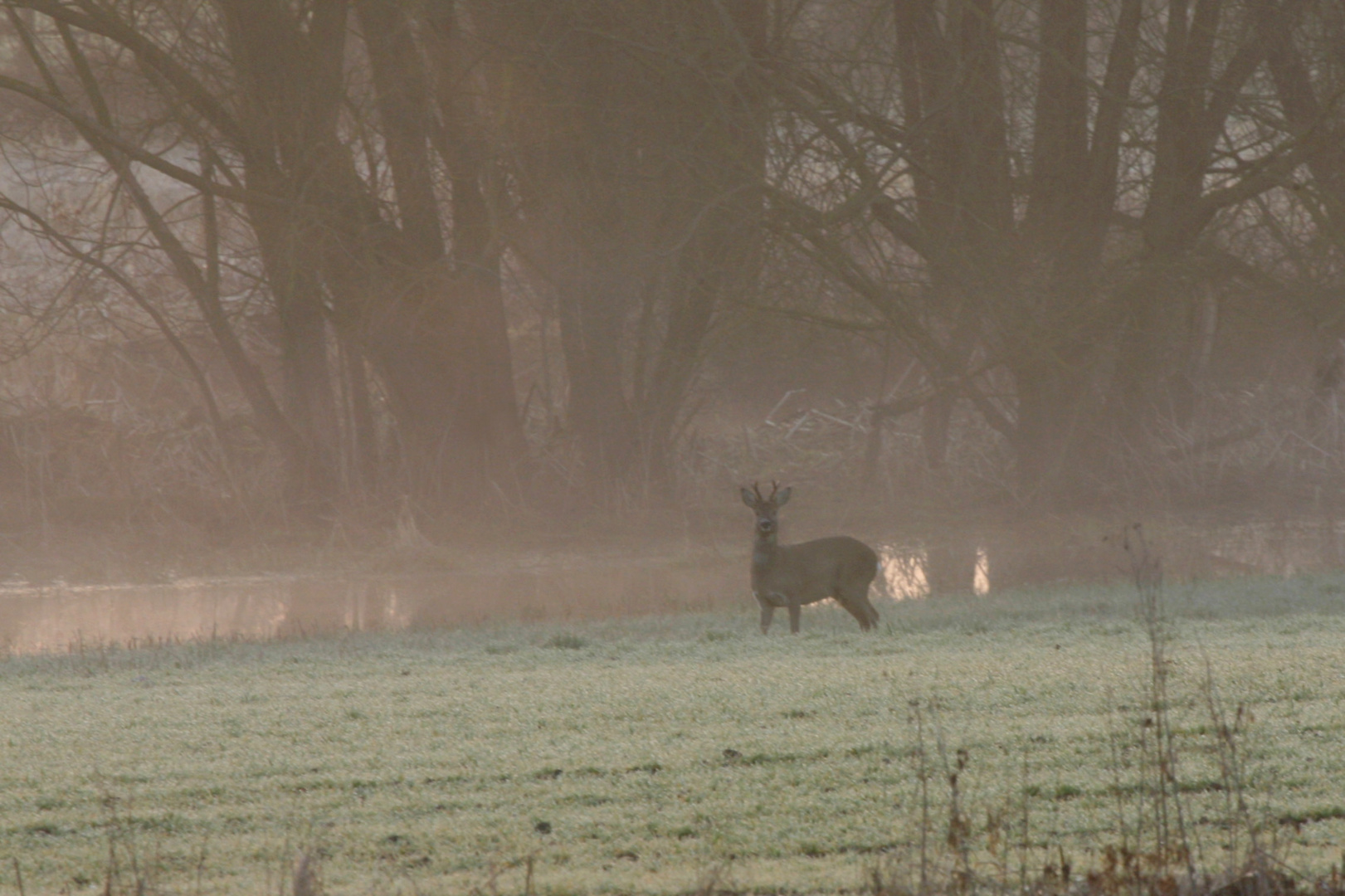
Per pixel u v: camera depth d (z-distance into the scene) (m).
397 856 17.06
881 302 76.25
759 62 72.94
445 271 75.94
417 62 72.69
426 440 78.75
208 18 76.75
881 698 25.31
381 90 72.88
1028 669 27.92
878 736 22.03
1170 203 77.56
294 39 71.56
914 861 16.02
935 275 78.69
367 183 76.94
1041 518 78.06
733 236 76.00
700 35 71.38
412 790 20.03
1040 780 19.09
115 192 78.50
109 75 76.50
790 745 21.70
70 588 62.59
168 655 37.78
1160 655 21.50
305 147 71.81
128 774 21.44
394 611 55.53
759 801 18.78
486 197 76.62
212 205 78.56
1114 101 75.44
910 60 76.88
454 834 17.80
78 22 68.94
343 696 28.50
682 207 74.75
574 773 20.66
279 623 52.41
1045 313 77.00
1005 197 77.56
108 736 24.59
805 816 18.03
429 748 22.66
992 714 23.42
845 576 40.97
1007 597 48.25
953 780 16.16
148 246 78.19
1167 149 77.69
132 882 16.12
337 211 71.31
